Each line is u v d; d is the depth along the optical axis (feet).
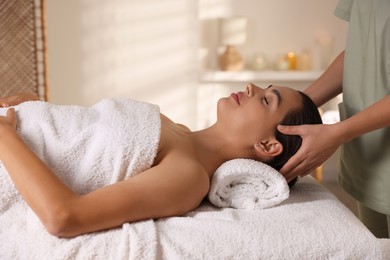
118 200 3.22
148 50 11.50
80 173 3.63
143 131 3.72
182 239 3.23
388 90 4.17
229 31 11.03
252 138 4.28
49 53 11.18
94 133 3.68
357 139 4.44
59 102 11.41
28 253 3.09
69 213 3.06
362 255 3.35
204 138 4.36
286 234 3.36
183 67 11.62
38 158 3.30
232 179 3.91
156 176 3.47
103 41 11.34
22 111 3.78
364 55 4.35
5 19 10.43
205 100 11.86
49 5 10.98
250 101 4.31
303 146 3.94
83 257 3.04
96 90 11.51
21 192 3.18
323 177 11.78
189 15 11.44
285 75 11.25
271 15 11.61
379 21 4.11
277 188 3.87
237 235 3.30
